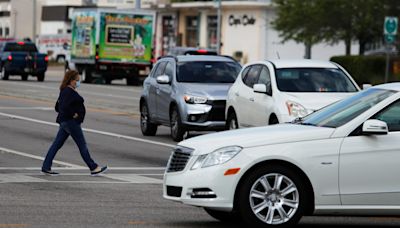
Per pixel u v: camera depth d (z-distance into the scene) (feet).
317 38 419.95
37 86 341.82
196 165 81.87
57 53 611.88
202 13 581.94
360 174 81.35
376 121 80.74
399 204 81.76
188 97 167.63
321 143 81.46
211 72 175.94
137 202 100.27
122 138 179.52
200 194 81.41
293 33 429.79
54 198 102.12
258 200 81.10
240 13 556.51
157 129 200.34
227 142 81.97
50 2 606.14
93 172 125.18
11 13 595.47
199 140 83.97
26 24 597.11
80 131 124.57
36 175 124.67
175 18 599.16
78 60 390.63
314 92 140.97
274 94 141.28
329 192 81.30
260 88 143.54
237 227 85.46
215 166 80.94
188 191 81.76
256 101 146.72
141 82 386.73
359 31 413.18
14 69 380.58
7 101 265.54
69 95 123.75
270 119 140.97
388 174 81.46
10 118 214.07
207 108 166.50
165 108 175.73
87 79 389.60
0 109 237.86
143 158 148.36
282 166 81.15
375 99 85.35
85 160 124.98
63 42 607.37
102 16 376.07
